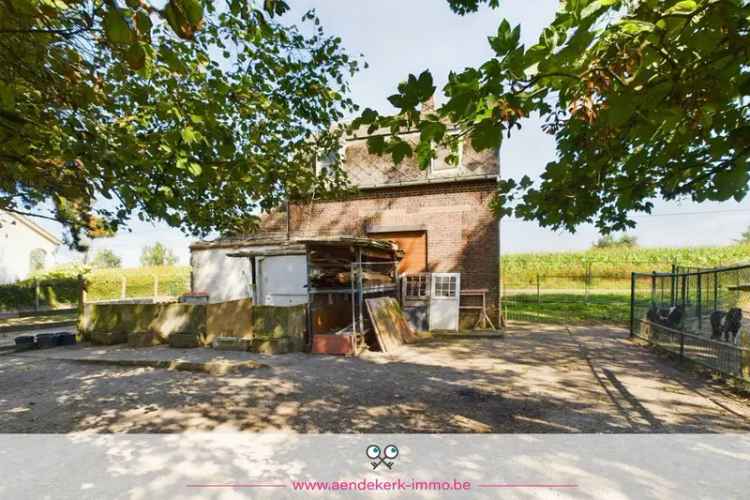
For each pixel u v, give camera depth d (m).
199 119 3.44
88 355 9.21
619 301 20.20
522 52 1.44
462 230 12.02
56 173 3.38
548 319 14.33
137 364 7.98
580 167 3.08
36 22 2.38
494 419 4.78
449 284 11.70
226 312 9.75
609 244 53.38
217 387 6.31
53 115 3.21
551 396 5.63
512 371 7.09
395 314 10.44
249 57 4.89
